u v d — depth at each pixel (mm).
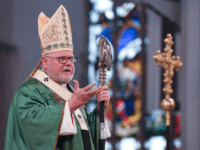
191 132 16391
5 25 13961
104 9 17328
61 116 4734
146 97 18125
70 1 16047
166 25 18078
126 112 17375
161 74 18781
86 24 16750
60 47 5453
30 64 14320
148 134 17594
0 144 13281
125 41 17703
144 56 17828
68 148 5094
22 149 4723
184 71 16766
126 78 17641
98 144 5727
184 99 16719
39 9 14750
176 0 17562
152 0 17469
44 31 5594
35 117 4719
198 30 16516
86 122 5648
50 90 5367
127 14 17781
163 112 18078
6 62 13852
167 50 7922
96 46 16828
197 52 16484
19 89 5148
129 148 16453
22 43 14250
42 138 4656
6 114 13625
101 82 5312
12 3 14180
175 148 17094
